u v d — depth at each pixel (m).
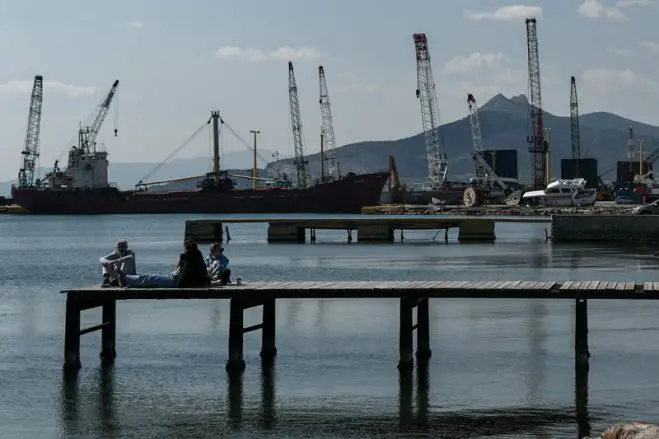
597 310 46.88
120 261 34.56
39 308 54.44
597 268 75.62
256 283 35.72
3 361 36.78
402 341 34.25
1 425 28.09
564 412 28.61
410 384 32.22
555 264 80.38
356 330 42.75
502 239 126.31
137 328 44.16
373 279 71.75
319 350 38.09
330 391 31.48
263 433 27.14
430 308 48.50
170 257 111.19
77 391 31.91
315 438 26.64
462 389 31.45
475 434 26.61
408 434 26.75
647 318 44.41
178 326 44.72
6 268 95.06
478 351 37.44
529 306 48.94
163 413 29.25
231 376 33.69
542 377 32.91
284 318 46.22
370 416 28.56
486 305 49.41
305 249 111.19
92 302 35.44
